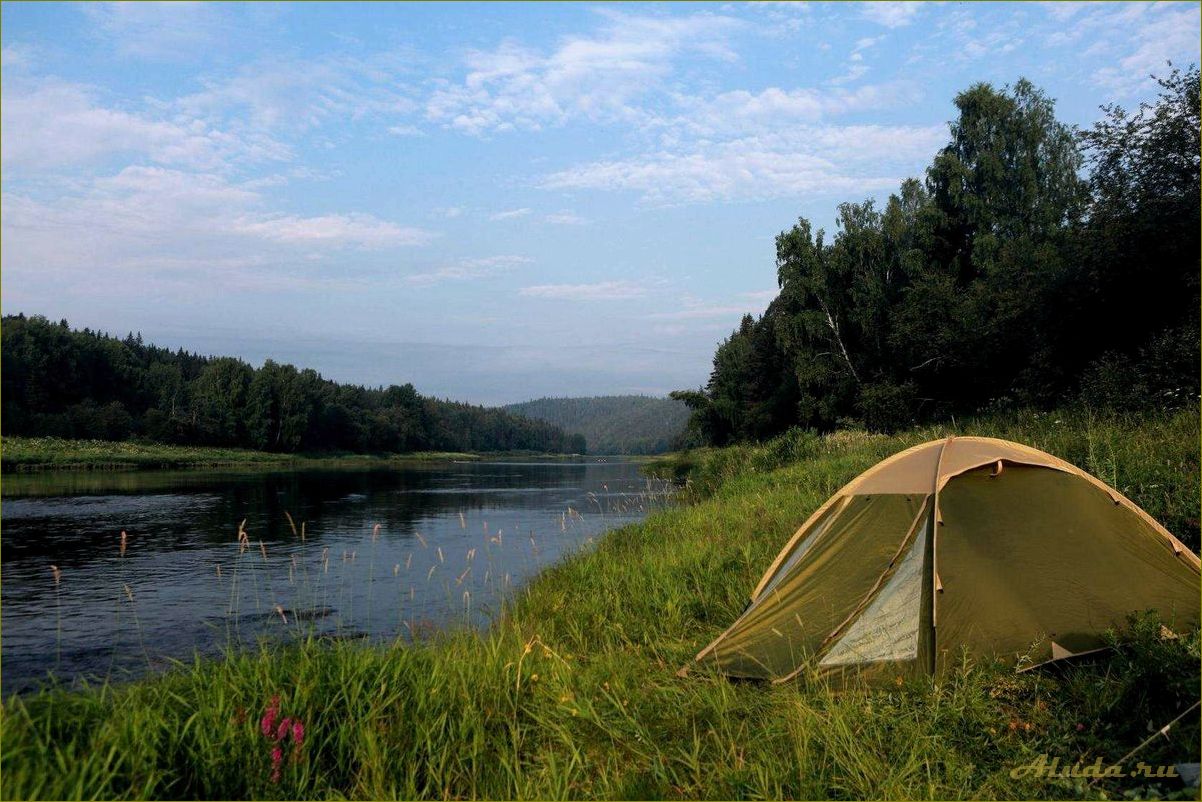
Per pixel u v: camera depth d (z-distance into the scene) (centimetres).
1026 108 3900
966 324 2748
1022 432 1415
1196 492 771
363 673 484
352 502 2730
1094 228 1931
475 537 1719
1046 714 462
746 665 566
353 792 407
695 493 2200
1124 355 1609
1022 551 562
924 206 3862
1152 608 545
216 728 414
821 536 636
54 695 451
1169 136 1762
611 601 802
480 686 510
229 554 1500
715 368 6850
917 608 552
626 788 406
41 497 2766
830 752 425
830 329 4022
